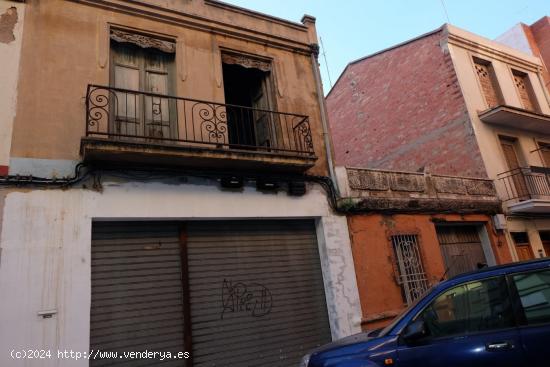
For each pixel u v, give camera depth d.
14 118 5.53
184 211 6.36
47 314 4.91
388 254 8.38
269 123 8.19
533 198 11.43
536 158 13.00
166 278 6.07
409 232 8.90
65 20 6.33
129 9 6.95
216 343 6.14
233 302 6.53
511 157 12.54
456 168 11.98
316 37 9.36
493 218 10.68
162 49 7.18
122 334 5.48
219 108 7.40
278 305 6.97
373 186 8.80
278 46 8.68
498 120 12.08
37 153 5.54
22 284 4.89
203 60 7.51
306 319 7.18
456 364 3.50
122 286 5.70
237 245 6.93
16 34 5.89
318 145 8.42
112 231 5.88
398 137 14.12
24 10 6.06
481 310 3.75
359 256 7.98
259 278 6.95
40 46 6.02
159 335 5.74
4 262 4.87
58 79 6.00
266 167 7.19
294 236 7.64
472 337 3.59
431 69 13.09
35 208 5.23
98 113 5.90
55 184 5.45
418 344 3.68
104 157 5.71
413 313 3.90
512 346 3.44
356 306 7.53
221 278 6.57
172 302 6.00
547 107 14.34
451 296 3.90
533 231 11.67
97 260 5.63
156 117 6.90
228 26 8.01
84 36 6.41
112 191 5.84
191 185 6.57
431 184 9.84
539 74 14.84
